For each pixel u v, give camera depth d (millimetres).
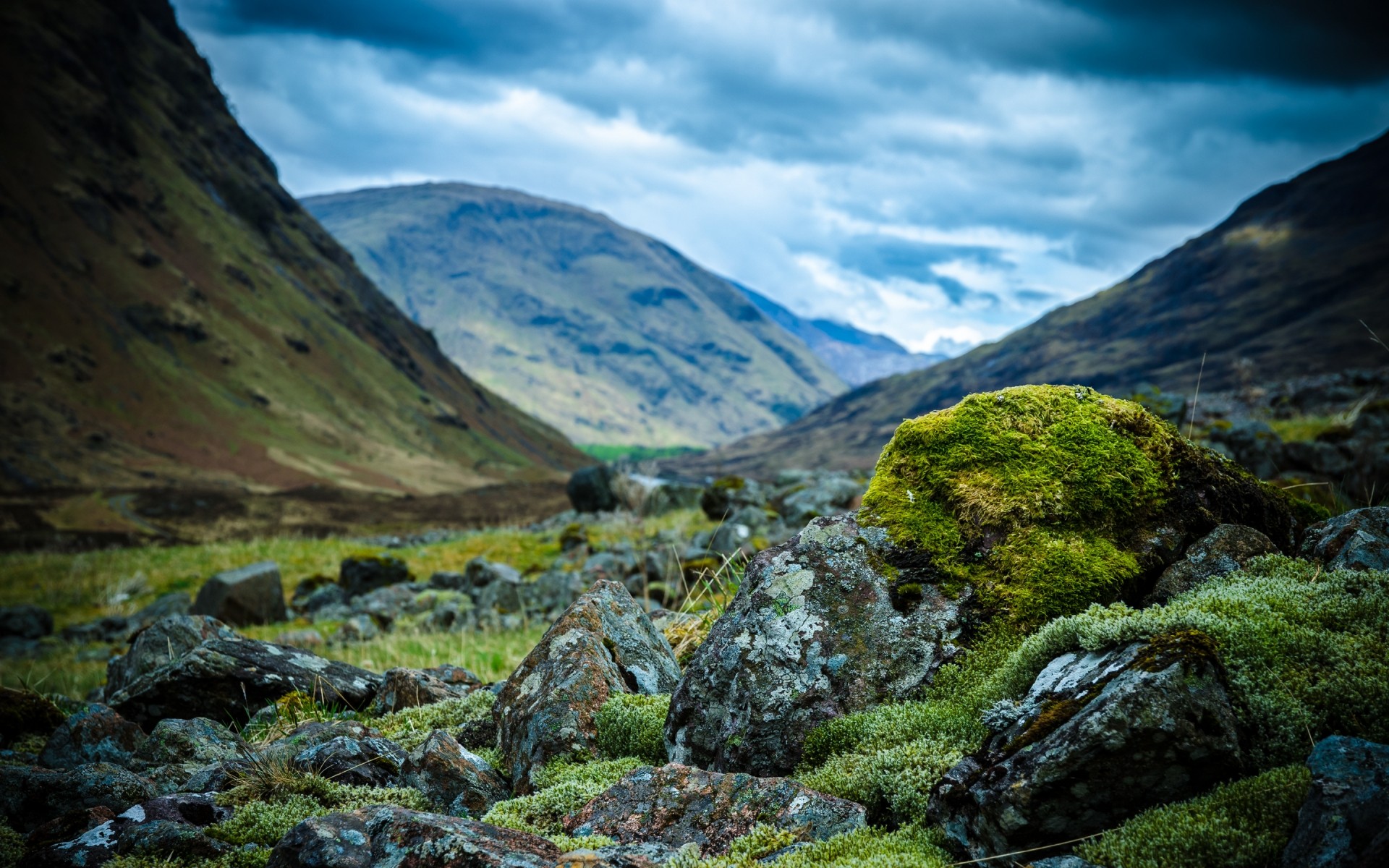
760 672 5453
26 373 126875
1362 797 3301
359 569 25328
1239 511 6039
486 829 4387
